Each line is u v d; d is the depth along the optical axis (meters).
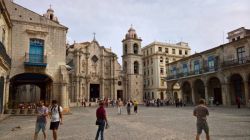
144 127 13.67
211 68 37.81
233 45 33.88
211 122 15.41
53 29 26.16
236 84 35.41
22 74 25.77
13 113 22.77
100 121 9.10
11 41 23.70
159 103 46.69
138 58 64.56
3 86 20.33
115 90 59.69
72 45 61.09
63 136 10.91
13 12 24.36
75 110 34.44
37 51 25.09
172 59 70.19
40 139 10.23
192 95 42.66
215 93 40.25
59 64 25.98
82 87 55.38
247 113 21.31
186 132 11.52
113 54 60.88
